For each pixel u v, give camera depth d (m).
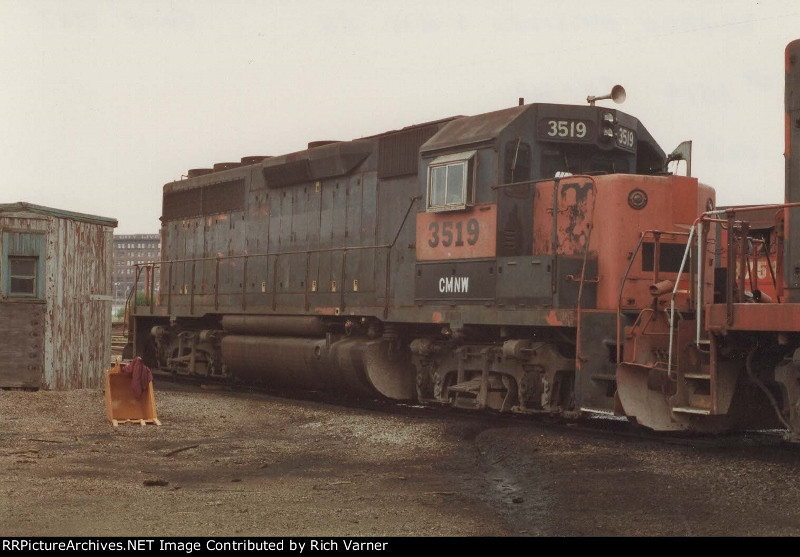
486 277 13.62
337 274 17.33
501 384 14.09
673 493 8.16
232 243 20.88
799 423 9.78
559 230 13.26
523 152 13.62
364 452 11.09
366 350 15.95
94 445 11.28
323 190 18.00
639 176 12.64
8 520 7.25
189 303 22.05
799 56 10.15
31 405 14.20
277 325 18.75
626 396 11.19
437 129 15.34
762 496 7.98
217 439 12.07
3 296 15.61
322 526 7.23
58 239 16.05
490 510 7.93
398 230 15.75
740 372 10.75
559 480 8.92
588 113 13.82
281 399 17.05
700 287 10.70
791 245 10.10
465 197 13.82
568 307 12.54
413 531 7.11
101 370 16.89
